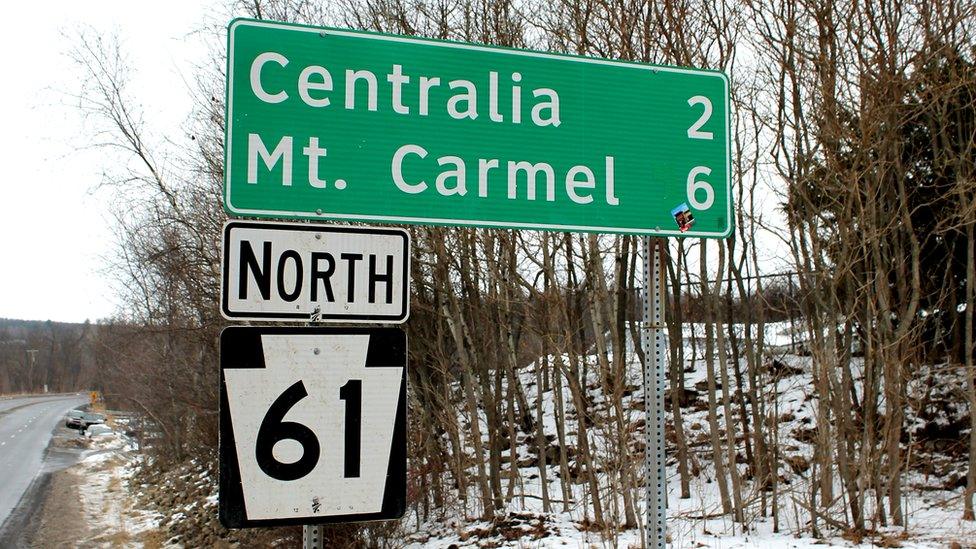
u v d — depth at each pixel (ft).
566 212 9.42
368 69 8.80
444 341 44.14
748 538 28.32
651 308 10.06
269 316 7.76
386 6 37.78
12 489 79.66
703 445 43.47
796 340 50.42
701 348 57.67
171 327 51.49
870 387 29.78
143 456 95.76
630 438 33.30
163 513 61.00
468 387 37.86
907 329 30.01
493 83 9.25
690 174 9.93
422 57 9.00
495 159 9.18
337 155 8.62
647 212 9.75
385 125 8.80
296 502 7.49
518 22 37.76
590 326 44.52
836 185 32.99
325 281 7.91
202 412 49.57
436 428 43.57
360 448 7.68
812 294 34.14
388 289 8.07
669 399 51.03
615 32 32.27
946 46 31.01
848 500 32.78
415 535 35.53
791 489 30.40
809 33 33.45
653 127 9.86
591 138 9.59
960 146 36.17
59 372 352.49
